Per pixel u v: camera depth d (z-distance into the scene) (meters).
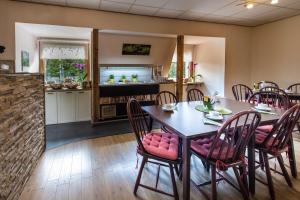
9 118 1.77
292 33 4.64
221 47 5.44
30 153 2.39
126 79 5.53
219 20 4.93
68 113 4.68
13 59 3.56
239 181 1.90
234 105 2.84
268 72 5.25
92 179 2.34
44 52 4.99
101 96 4.63
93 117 4.44
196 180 2.34
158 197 2.04
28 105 2.32
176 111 2.51
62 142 3.46
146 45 5.26
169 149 2.02
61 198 2.00
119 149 3.18
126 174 2.46
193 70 6.52
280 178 2.37
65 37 5.00
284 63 4.85
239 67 5.56
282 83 4.92
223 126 1.68
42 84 2.96
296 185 2.23
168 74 6.15
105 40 4.79
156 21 4.55
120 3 3.69
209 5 3.84
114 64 5.44
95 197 2.02
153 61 5.77
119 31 4.37
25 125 2.21
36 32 4.44
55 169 2.55
